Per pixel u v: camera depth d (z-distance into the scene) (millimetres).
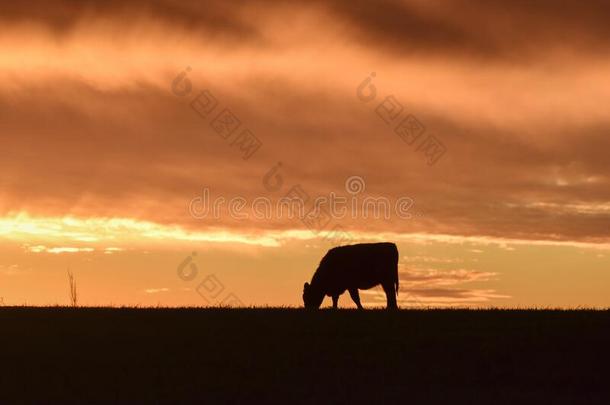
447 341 88312
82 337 90938
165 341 89375
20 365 81438
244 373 79062
